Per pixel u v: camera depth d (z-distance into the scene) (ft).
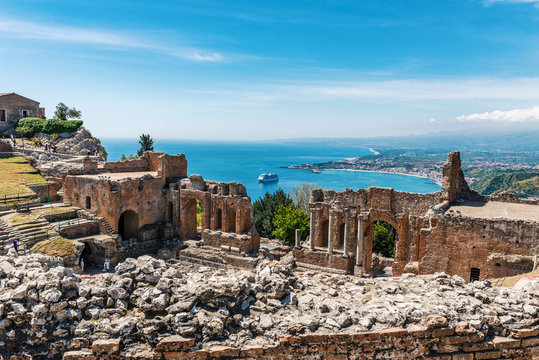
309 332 48.32
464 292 58.23
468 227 117.39
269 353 47.60
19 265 57.31
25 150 280.72
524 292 56.65
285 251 189.26
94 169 214.07
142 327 47.80
